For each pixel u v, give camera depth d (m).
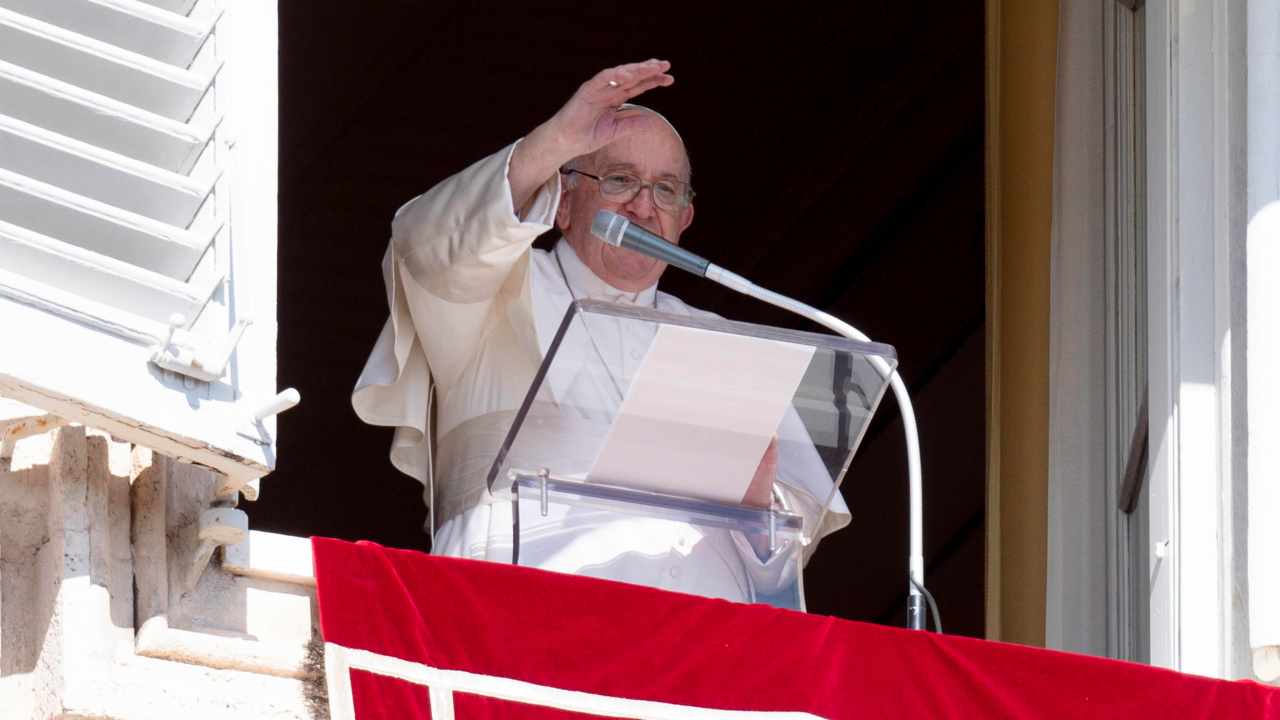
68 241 12.25
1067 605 17.94
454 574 12.37
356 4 28.84
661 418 12.93
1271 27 16.58
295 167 30.86
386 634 12.14
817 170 31.00
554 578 12.52
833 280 32.22
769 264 32.19
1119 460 18.06
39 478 12.51
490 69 29.81
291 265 31.66
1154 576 16.27
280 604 12.83
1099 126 18.95
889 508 32.38
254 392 12.41
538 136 15.44
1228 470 16.06
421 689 12.11
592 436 13.22
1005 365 18.98
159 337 12.04
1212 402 16.36
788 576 13.70
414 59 29.64
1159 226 16.92
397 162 30.91
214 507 12.73
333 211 31.31
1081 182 18.88
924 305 31.89
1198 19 17.17
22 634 12.04
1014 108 19.56
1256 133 16.34
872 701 12.96
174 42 13.05
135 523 12.55
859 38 29.36
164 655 12.16
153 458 12.74
